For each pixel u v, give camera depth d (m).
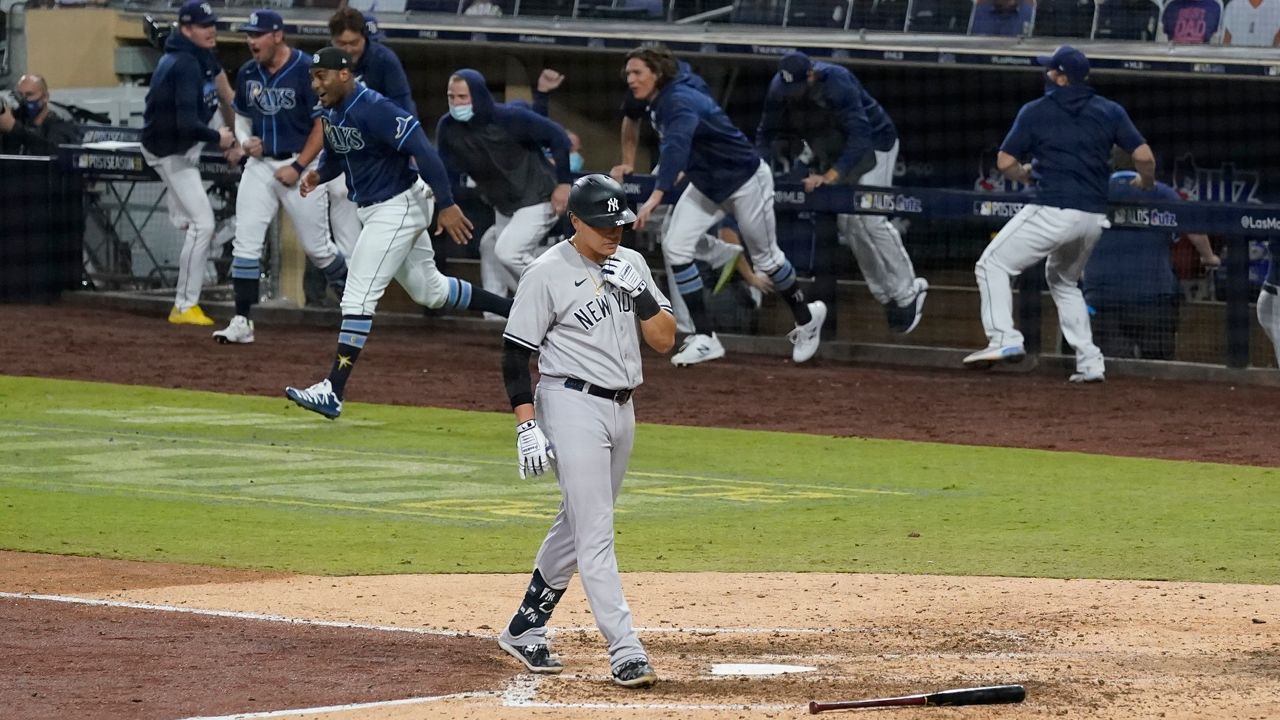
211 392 45.28
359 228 54.19
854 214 52.75
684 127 47.47
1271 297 48.59
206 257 58.28
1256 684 18.66
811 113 52.38
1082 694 18.12
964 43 56.41
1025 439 40.00
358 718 17.25
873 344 54.09
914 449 38.41
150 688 18.41
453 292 41.25
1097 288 51.00
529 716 17.36
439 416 42.19
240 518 29.67
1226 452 38.22
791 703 17.92
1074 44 54.94
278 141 51.75
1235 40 52.81
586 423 19.14
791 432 40.81
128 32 70.38
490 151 50.25
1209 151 57.09
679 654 20.42
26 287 63.19
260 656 19.98
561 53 64.62
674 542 28.09
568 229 49.19
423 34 64.12
